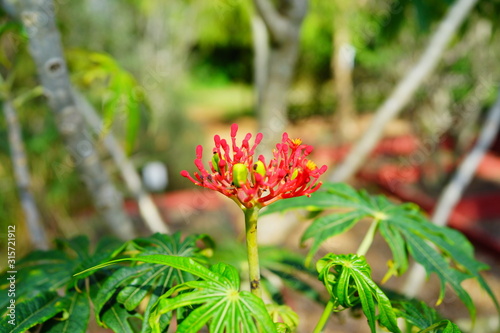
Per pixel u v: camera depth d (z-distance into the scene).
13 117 1.87
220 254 1.81
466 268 1.41
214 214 6.45
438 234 1.49
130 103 2.05
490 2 3.29
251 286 0.98
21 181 1.94
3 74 2.89
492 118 2.75
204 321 0.86
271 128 2.13
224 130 14.23
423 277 2.63
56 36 1.57
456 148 8.12
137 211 6.20
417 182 8.38
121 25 6.96
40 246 1.98
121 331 1.09
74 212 5.63
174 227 6.20
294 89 13.63
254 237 0.96
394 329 0.95
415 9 2.93
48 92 1.64
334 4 9.12
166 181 7.15
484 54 7.01
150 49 8.26
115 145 2.46
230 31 13.09
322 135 12.34
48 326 1.11
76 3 5.19
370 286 0.98
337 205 1.54
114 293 1.17
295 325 1.31
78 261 1.41
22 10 1.49
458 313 4.47
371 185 8.83
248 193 0.89
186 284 0.92
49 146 4.37
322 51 11.99
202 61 21.95
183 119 8.03
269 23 1.87
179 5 8.75
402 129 11.00
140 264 1.19
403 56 7.98
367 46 8.02
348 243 5.75
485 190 8.09
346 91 11.86
